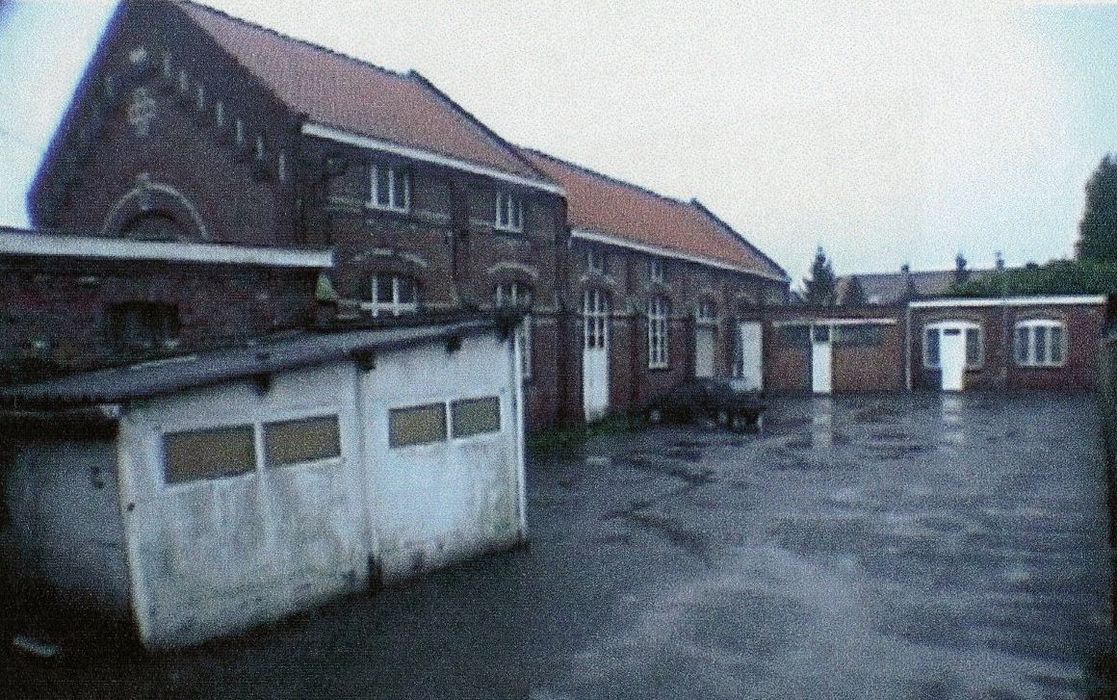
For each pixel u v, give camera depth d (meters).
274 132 16.11
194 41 17.12
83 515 7.84
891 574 9.76
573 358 24.41
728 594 9.25
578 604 9.06
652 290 29.73
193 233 17.39
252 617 8.38
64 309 10.73
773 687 6.84
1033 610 8.41
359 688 6.99
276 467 8.66
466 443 10.88
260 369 8.39
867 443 20.11
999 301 32.47
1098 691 6.56
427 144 19.22
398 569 9.93
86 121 18.86
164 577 7.72
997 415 24.89
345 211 17.05
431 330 10.95
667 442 21.62
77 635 7.84
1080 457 17.14
